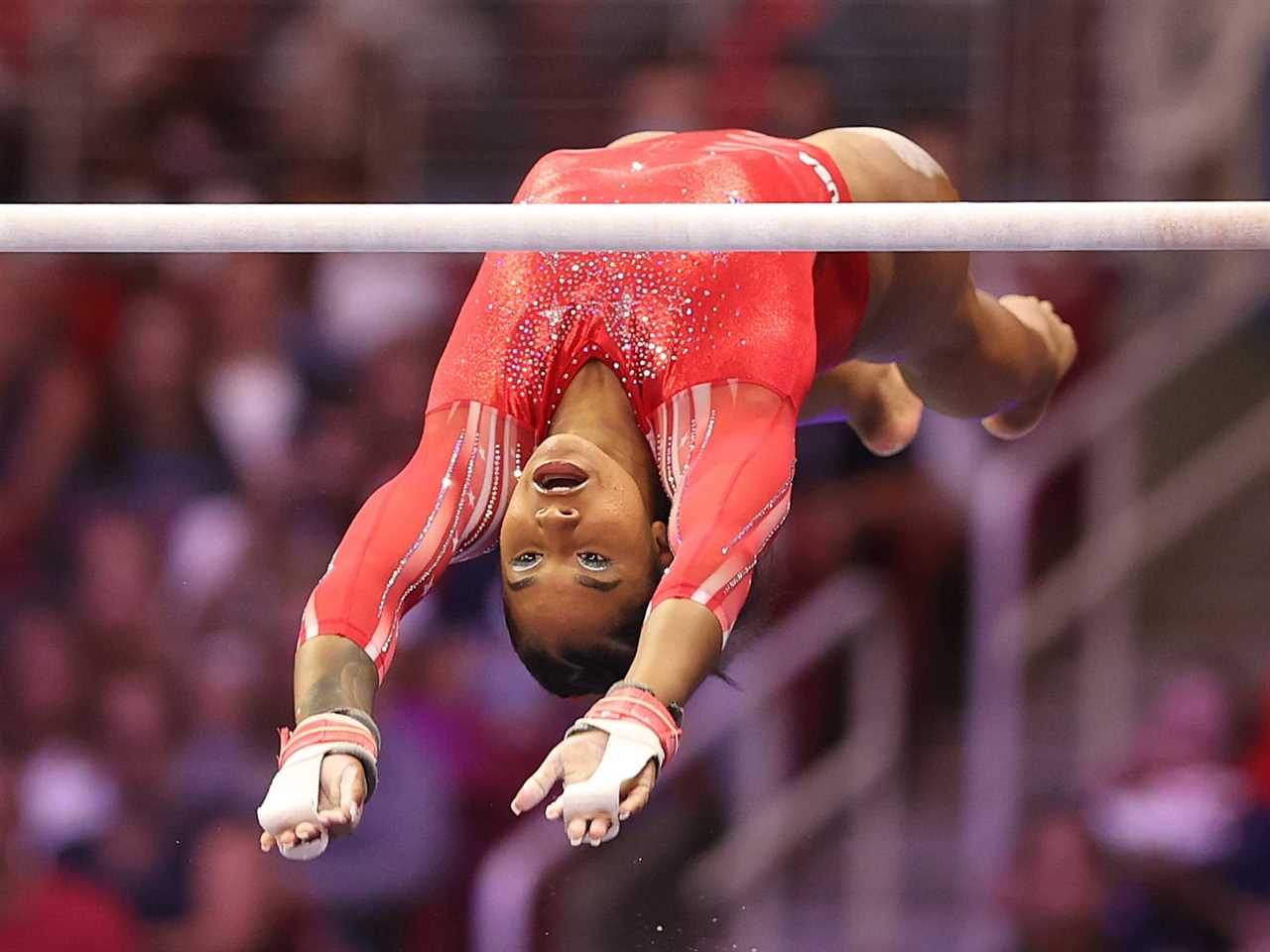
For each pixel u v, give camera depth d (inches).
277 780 385.4
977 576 960.3
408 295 1087.6
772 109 1099.3
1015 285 1105.4
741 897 934.4
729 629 404.8
